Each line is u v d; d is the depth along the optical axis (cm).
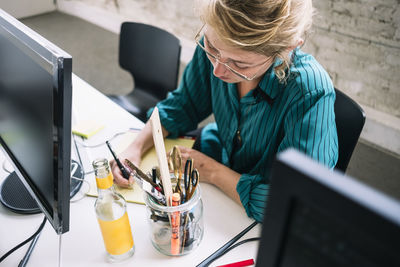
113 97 182
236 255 79
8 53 73
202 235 81
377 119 222
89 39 362
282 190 27
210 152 120
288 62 90
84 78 293
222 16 69
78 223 86
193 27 304
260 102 99
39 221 86
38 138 71
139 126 120
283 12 69
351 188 24
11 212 88
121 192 93
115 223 71
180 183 77
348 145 101
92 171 100
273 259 31
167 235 76
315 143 88
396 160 215
